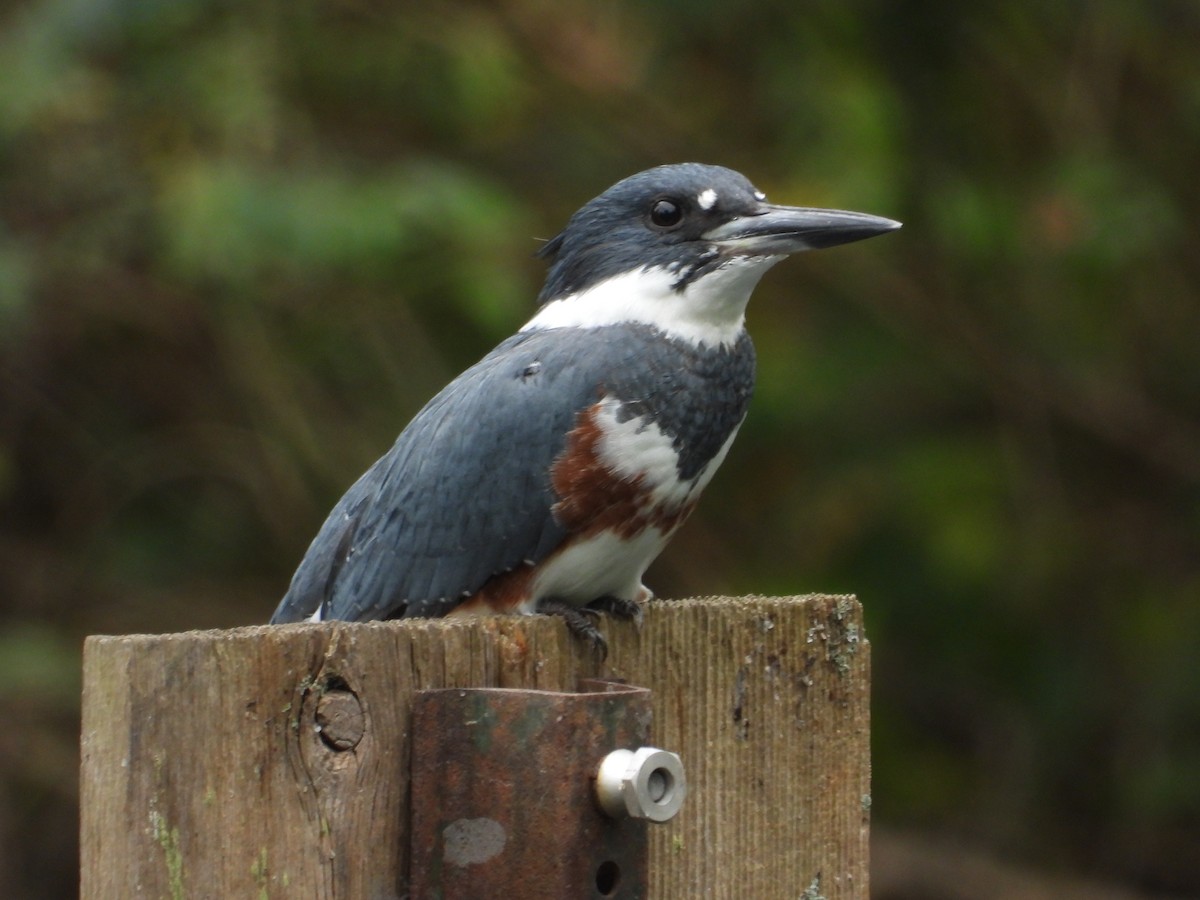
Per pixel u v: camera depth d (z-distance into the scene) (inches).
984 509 493.7
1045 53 491.2
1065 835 526.6
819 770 194.2
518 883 154.5
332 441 470.9
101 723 150.5
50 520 509.0
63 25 430.9
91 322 491.5
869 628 491.2
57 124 448.8
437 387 470.9
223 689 152.0
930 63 477.7
